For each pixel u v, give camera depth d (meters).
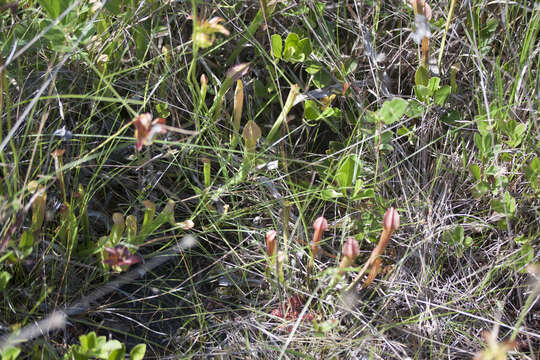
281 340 1.31
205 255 1.39
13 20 1.35
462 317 1.35
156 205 1.40
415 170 1.45
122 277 1.35
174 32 1.50
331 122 1.50
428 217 1.40
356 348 1.31
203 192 1.38
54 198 1.36
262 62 1.52
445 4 1.50
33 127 1.37
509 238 1.35
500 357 1.08
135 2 1.44
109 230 1.39
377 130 1.36
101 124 1.44
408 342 1.33
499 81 1.39
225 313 1.37
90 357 1.23
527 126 1.41
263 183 1.42
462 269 1.38
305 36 1.52
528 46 1.40
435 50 1.50
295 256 1.39
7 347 1.14
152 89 1.44
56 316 1.26
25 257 1.27
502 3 1.48
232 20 1.50
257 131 1.37
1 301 1.28
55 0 1.27
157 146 1.44
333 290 1.34
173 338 1.34
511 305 1.37
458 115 1.45
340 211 1.45
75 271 1.33
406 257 1.38
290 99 1.39
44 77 1.37
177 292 1.38
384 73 1.50
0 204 1.21
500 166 1.41
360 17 1.52
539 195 1.36
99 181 1.38
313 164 1.41
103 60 1.40
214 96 1.50
